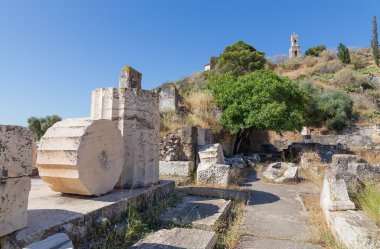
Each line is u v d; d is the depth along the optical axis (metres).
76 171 3.90
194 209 5.08
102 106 5.43
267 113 13.48
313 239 4.23
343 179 5.12
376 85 34.44
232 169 9.65
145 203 4.85
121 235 3.59
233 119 14.24
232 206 5.90
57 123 4.36
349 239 3.64
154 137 5.75
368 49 51.09
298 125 15.28
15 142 2.61
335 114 25.78
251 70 37.03
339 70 39.59
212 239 3.57
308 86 28.98
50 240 2.39
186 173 8.86
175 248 3.18
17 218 2.63
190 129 9.44
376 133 24.20
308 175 10.95
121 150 4.85
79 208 3.55
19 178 2.65
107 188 4.50
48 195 4.36
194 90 20.34
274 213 5.70
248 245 4.03
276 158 16.86
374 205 4.31
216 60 42.91
